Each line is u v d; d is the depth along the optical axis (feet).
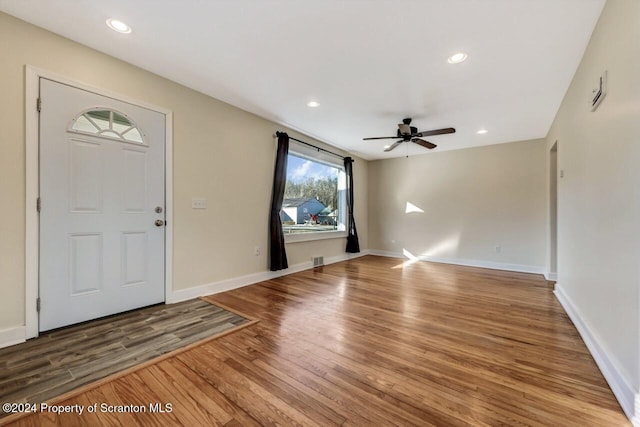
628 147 4.77
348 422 4.34
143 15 6.39
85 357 6.10
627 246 4.78
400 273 14.92
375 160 21.59
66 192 7.40
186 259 10.08
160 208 9.34
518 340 7.13
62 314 7.40
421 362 6.07
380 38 7.01
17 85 6.63
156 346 6.64
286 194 14.71
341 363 6.01
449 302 10.14
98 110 7.93
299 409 4.61
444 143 16.66
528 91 9.73
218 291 11.08
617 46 5.21
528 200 15.72
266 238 13.17
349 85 9.56
